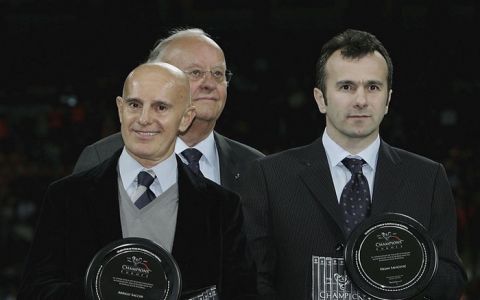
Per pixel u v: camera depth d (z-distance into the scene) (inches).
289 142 1181.7
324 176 337.4
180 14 1273.4
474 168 1051.3
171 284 284.4
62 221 297.6
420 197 335.3
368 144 337.7
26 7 1283.2
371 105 323.0
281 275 337.7
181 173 304.8
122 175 302.2
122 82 1239.5
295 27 1284.4
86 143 1154.7
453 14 1268.5
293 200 338.0
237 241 305.4
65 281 294.8
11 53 1275.8
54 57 1274.6
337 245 329.4
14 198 983.0
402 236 311.0
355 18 1258.6
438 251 330.3
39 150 1131.3
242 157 401.4
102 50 1262.3
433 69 1227.9
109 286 282.4
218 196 307.1
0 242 908.6
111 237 295.4
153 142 294.0
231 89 1224.8
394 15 1245.7
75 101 1231.5
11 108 1259.8
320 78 336.5
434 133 1175.0
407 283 308.8
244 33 1279.5
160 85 293.3
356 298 324.5
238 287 302.2
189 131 387.2
